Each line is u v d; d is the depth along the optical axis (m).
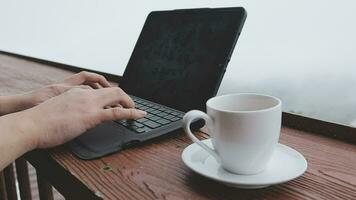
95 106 0.50
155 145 0.50
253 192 0.36
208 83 0.55
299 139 0.53
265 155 0.36
